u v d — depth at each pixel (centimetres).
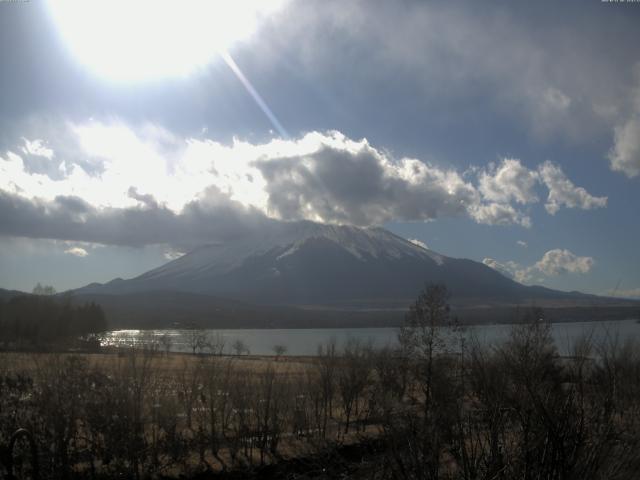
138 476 2117
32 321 6675
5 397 1895
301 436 2697
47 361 2100
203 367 2919
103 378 2122
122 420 2094
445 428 930
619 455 809
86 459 2089
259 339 18000
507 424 923
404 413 1000
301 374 3725
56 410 1947
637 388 930
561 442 816
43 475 1895
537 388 905
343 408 3406
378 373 3750
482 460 884
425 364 3216
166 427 2302
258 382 2984
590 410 903
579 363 1001
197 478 2184
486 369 1038
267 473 2211
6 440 1822
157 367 2445
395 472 912
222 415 2658
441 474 902
